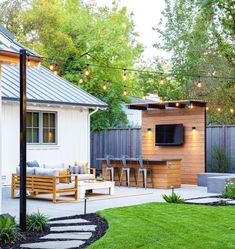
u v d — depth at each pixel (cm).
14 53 834
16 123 1549
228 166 1809
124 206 1109
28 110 1602
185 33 2794
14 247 702
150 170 1623
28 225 820
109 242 715
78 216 978
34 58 885
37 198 1286
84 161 1788
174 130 1775
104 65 2527
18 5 2686
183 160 1775
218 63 2495
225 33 2306
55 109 1688
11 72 1662
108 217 942
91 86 2466
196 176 1734
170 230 808
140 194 1405
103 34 2544
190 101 1672
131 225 854
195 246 692
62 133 1711
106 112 2527
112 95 2528
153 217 941
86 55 2580
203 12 2155
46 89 1697
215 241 725
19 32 2586
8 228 745
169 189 1566
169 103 1744
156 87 3186
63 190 1229
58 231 818
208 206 1105
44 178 1231
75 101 1689
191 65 2647
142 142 1900
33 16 2531
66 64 2516
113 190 1402
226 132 1833
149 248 679
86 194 1399
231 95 2438
